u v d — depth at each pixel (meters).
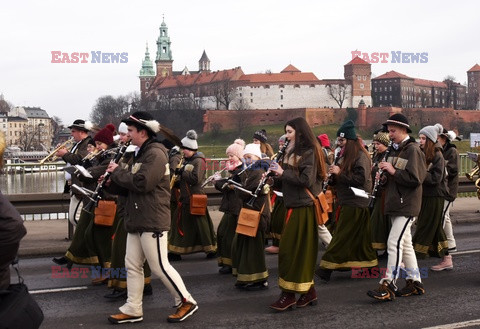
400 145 7.17
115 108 149.88
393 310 6.73
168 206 6.21
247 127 134.38
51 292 7.58
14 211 3.93
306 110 131.12
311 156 6.53
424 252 8.77
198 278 8.39
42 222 13.13
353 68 147.38
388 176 7.20
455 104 176.12
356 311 6.70
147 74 191.25
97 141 8.52
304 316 6.52
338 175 7.76
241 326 6.17
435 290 7.61
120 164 6.68
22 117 161.00
